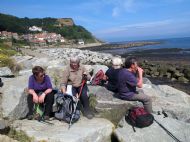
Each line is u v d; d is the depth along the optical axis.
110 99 3.22
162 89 4.36
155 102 3.46
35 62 5.74
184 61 16.12
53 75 4.19
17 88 3.09
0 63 5.49
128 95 3.11
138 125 2.75
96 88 3.45
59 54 19.12
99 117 3.12
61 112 2.93
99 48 43.31
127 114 2.93
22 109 2.96
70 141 2.42
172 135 2.75
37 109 2.93
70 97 2.97
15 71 5.31
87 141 2.55
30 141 2.46
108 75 3.45
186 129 2.88
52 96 2.96
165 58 18.72
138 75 3.24
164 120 2.92
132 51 30.39
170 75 10.98
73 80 3.09
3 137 2.44
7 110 2.87
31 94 3.02
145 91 3.77
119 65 3.41
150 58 19.25
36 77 2.94
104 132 2.75
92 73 4.72
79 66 3.14
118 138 2.70
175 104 3.40
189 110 3.37
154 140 2.68
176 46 39.91
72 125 2.79
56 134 2.53
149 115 2.79
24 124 2.78
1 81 3.39
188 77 10.23
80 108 3.12
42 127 2.72
